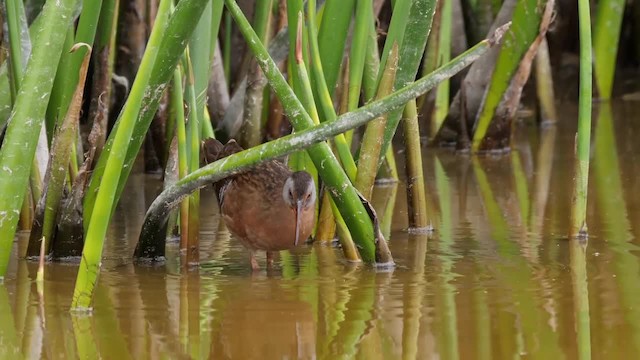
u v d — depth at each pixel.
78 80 10.25
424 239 11.53
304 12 10.85
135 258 10.79
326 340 8.26
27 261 10.69
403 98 8.55
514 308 8.95
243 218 10.49
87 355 7.96
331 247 11.40
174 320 8.77
